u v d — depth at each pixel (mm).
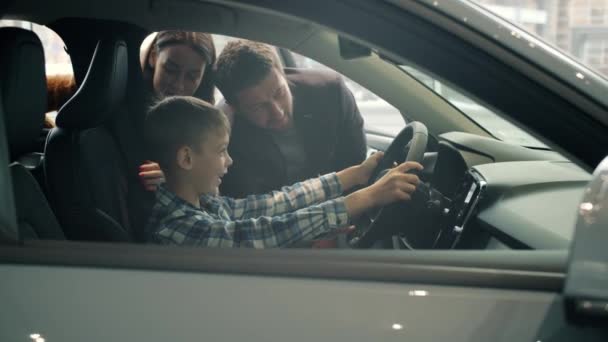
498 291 978
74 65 2168
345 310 976
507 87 1040
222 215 1860
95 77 1829
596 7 10133
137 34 2191
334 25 1051
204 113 1768
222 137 1789
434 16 1040
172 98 1784
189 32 2275
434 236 1876
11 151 1482
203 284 1004
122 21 2164
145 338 982
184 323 984
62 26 2125
